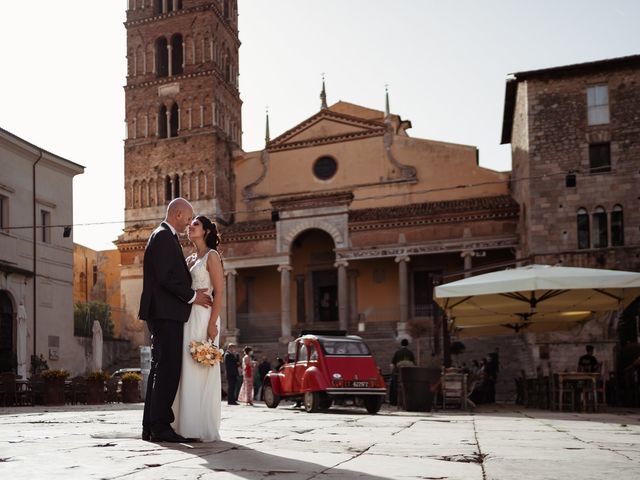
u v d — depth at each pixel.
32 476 4.47
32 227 34.47
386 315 53.12
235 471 4.77
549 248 40.59
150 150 59.81
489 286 17.70
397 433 8.84
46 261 37.75
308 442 7.16
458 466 5.30
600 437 8.62
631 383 23.50
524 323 25.58
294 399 21.50
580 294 19.00
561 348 38.12
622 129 40.53
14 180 35.66
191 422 6.88
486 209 48.94
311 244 55.97
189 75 59.62
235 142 62.81
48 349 37.28
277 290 56.53
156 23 61.62
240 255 54.06
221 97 60.81
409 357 25.25
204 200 57.66
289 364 21.38
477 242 48.91
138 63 61.66
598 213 40.47
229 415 14.38
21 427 9.73
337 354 19.77
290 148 58.22
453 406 22.34
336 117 57.19
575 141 41.09
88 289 66.88
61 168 39.78
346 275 51.97
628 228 39.78
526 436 8.62
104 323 59.91
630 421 13.34
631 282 16.91
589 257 39.94
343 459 5.64
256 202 58.69
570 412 18.34
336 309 56.03
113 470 4.74
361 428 9.88
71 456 5.54
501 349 44.00
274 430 8.98
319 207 52.56
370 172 55.72
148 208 59.09
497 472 4.96
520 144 46.03
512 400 36.66
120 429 9.03
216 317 7.15
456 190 53.56
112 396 27.28
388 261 54.06
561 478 4.70
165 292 6.83
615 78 40.88
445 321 22.81
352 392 19.06
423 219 50.31
